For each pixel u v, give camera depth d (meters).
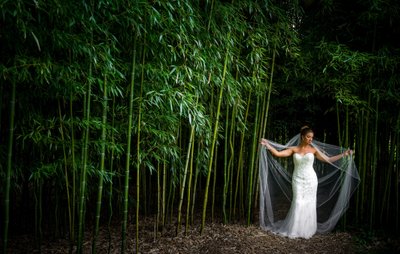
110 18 2.30
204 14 3.12
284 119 4.85
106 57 2.31
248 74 3.88
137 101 2.75
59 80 2.31
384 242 3.56
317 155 3.81
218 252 3.08
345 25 3.97
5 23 1.97
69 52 2.25
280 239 3.56
